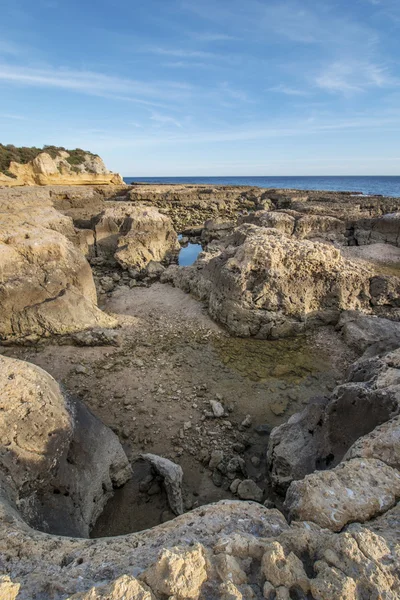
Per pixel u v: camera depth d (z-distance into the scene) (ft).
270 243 39.09
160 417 26.61
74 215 80.79
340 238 67.41
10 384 15.99
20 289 33.68
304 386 30.50
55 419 16.31
